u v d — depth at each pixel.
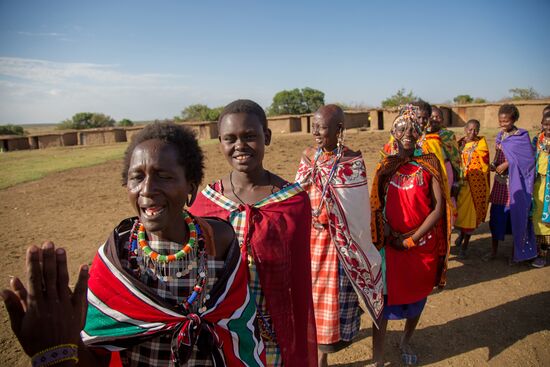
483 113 26.80
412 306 3.64
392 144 3.80
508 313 4.66
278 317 2.39
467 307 4.83
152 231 1.52
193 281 1.61
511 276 5.65
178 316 1.55
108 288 1.53
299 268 2.46
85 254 6.74
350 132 27.06
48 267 1.27
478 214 6.18
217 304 1.66
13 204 10.66
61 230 8.20
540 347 4.00
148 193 1.48
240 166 2.48
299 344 2.48
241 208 2.46
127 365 1.64
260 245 2.36
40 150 30.09
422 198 3.52
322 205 3.32
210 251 1.69
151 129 1.56
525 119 23.23
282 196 2.51
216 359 1.68
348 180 3.30
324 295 3.29
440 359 3.88
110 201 10.64
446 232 3.71
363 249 3.32
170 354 1.60
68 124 63.97
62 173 15.86
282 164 14.57
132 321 1.53
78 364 1.39
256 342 1.86
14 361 3.99
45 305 1.28
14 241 7.53
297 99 59.19
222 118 2.49
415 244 3.46
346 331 3.31
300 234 2.47
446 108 27.92
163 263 1.57
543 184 5.79
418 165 3.58
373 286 3.37
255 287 2.38
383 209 3.67
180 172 1.53
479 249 6.72
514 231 5.89
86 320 1.56
